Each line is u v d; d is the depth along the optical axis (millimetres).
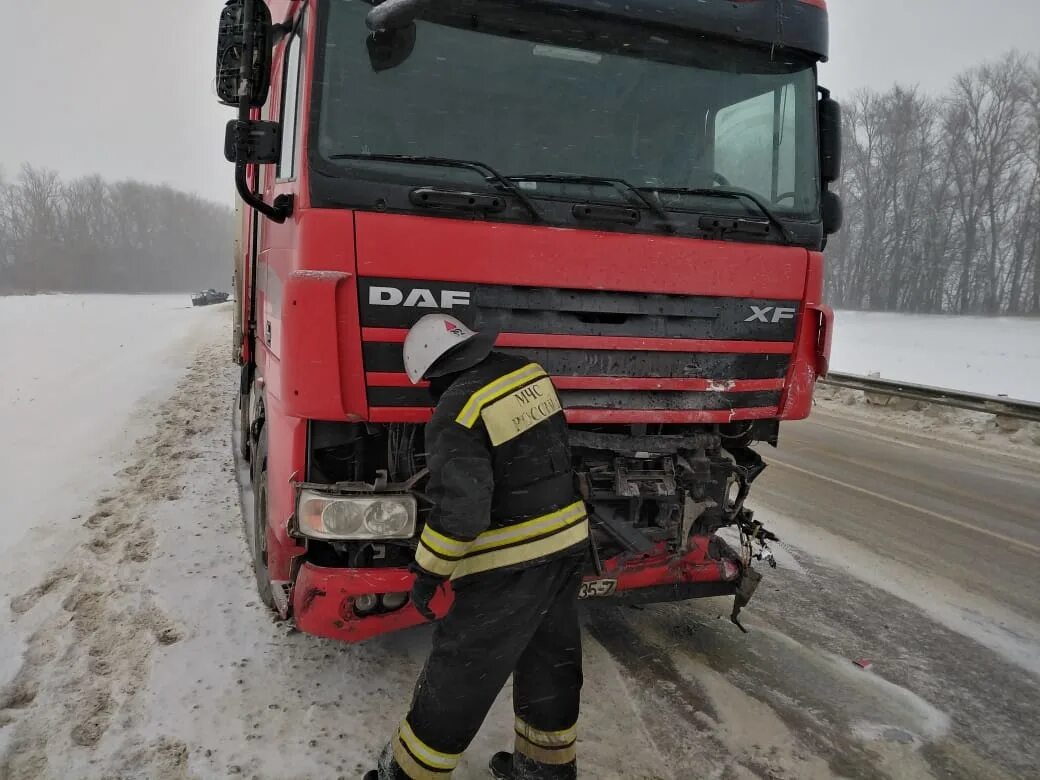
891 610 4031
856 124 53312
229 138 2674
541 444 2225
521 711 2383
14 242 103312
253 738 2607
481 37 2779
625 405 2912
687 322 2959
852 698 3127
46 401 8414
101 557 4094
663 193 2930
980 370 18969
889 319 41250
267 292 3598
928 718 3006
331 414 2479
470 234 2570
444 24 2734
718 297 3002
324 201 2482
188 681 2930
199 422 7672
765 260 3078
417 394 2572
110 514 4789
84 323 21031
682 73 3070
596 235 2742
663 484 3023
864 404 11180
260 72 2695
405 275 2508
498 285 2625
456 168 2635
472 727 2197
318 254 2445
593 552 2516
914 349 24891
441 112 2729
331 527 2549
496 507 2199
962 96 50281
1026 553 4992
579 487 2465
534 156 2859
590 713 2910
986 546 5109
